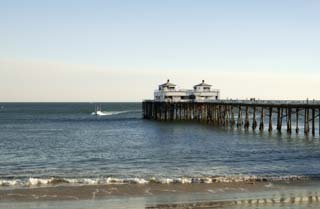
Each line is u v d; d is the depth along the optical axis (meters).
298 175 31.73
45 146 53.03
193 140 57.78
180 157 42.44
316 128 77.56
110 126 86.38
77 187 27.11
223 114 81.75
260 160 40.06
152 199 24.56
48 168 36.34
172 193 25.89
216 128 74.69
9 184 27.83
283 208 22.84
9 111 173.38
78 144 55.12
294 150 46.75
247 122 68.69
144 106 107.19
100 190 26.42
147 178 30.45
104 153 46.16
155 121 92.88
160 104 93.31
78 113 155.12
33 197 24.67
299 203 23.83
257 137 60.06
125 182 28.64
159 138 61.16
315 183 28.77
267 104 64.25
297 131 60.41
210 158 41.62
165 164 38.09
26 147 51.97
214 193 25.95
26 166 37.56
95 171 34.59
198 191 26.42
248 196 25.27
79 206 23.06
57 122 101.56
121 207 22.97
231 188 27.22
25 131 75.31
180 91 90.81
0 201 23.77
